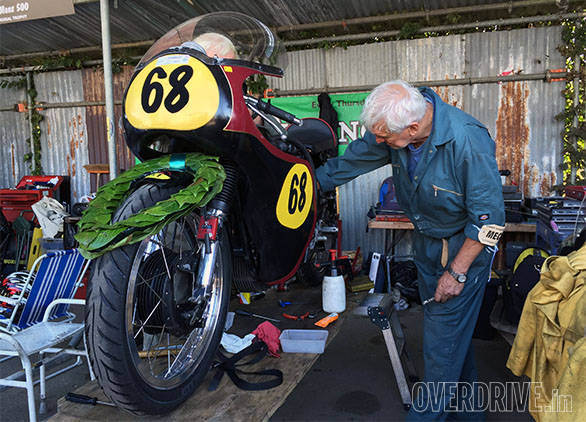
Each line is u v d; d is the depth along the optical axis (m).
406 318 3.74
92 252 1.60
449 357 1.97
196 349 2.12
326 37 5.47
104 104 6.48
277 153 2.18
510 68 5.04
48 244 5.09
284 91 5.73
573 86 4.87
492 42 5.05
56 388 2.92
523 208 4.62
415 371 2.63
